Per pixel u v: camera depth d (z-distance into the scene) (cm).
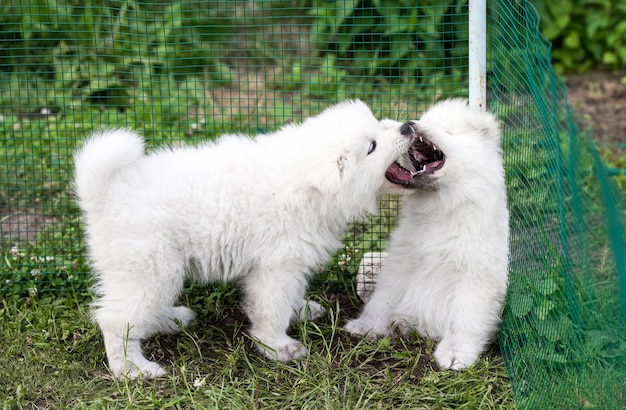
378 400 350
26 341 396
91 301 433
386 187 395
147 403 347
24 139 532
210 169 372
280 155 379
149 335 399
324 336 410
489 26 481
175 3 629
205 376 367
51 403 350
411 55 621
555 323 342
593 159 526
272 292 377
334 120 383
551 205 344
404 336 411
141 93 609
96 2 660
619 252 391
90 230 365
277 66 678
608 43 763
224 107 598
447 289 402
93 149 360
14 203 540
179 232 361
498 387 362
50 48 637
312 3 678
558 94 442
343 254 472
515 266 383
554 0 780
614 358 355
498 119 431
